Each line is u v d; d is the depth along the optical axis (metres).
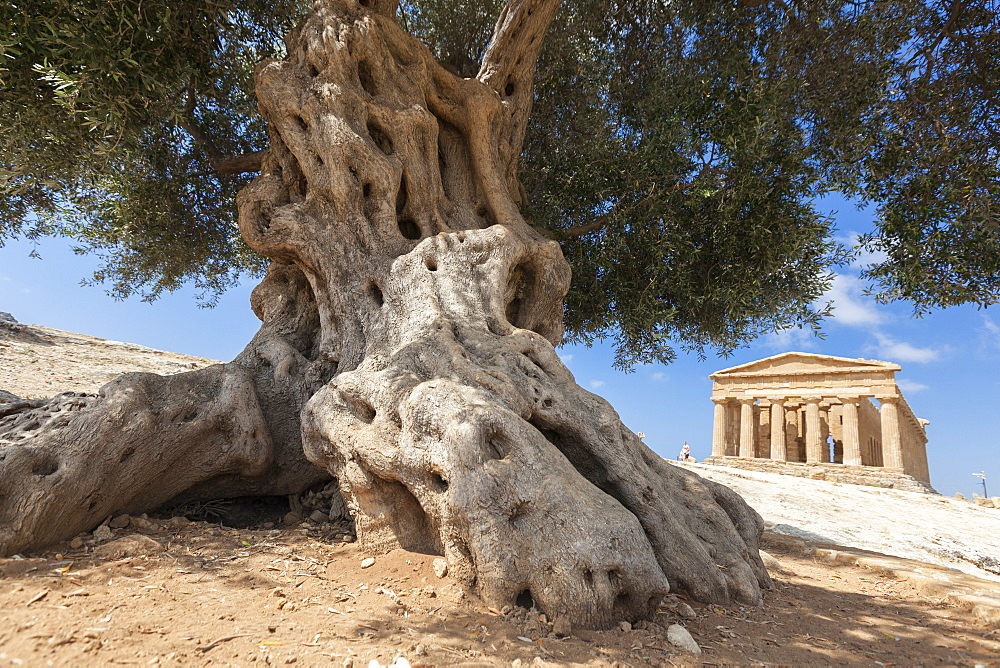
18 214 8.86
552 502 4.02
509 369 5.35
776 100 7.97
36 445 4.66
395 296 6.21
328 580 4.22
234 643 3.03
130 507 5.45
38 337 16.36
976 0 7.57
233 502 6.66
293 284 7.70
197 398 6.06
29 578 3.69
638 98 10.02
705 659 3.45
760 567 5.39
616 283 9.23
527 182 10.29
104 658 2.74
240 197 7.17
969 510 16.09
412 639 3.26
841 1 8.49
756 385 34.34
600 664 3.19
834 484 17.98
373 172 6.70
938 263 7.79
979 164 7.40
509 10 8.03
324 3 7.19
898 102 8.12
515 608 3.79
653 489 5.04
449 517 4.23
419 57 7.50
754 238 8.23
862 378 30.94
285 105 6.71
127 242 9.45
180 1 6.36
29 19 5.25
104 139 6.46
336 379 5.40
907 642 4.11
